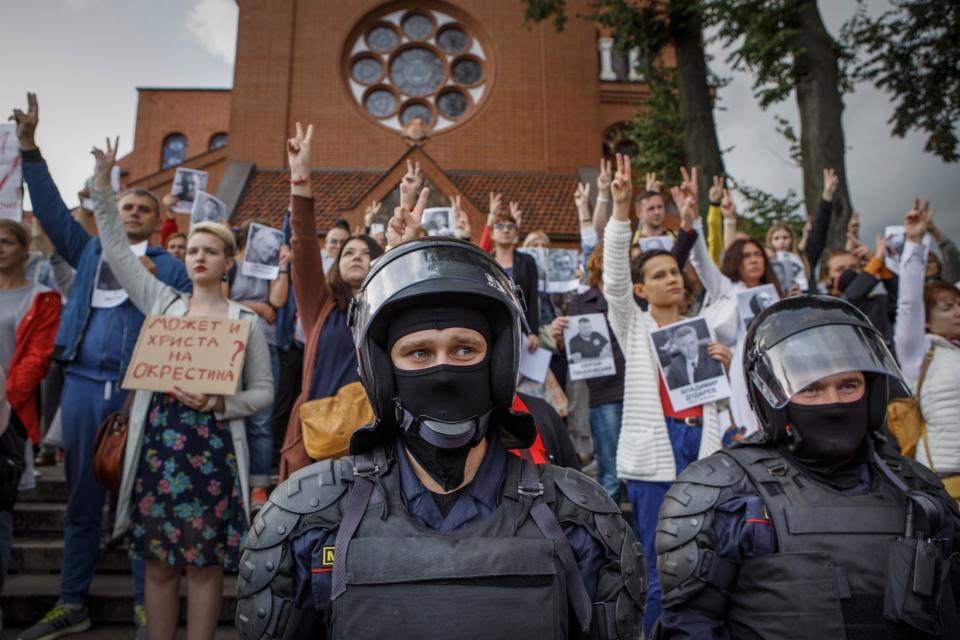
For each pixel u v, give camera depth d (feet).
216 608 9.52
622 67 75.82
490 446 4.62
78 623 11.95
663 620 5.75
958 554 5.62
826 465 5.80
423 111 68.85
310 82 67.46
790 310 6.22
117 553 14.35
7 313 12.73
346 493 4.36
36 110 12.75
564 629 3.95
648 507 10.46
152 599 9.31
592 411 14.23
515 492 4.32
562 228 57.67
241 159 65.26
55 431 14.83
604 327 14.15
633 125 54.90
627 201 11.31
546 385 14.66
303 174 10.18
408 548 3.95
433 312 4.26
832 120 35.09
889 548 5.28
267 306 16.93
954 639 5.19
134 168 93.86
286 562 4.24
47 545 14.87
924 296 11.68
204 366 9.85
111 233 10.90
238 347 10.02
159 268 13.99
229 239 10.96
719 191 17.88
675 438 10.69
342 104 67.00
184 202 23.68
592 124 67.92
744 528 5.53
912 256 10.57
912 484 5.87
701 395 10.54
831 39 36.73
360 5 69.21
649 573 10.16
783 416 5.92
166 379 9.71
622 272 11.30
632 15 43.42
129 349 12.03
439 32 69.97
